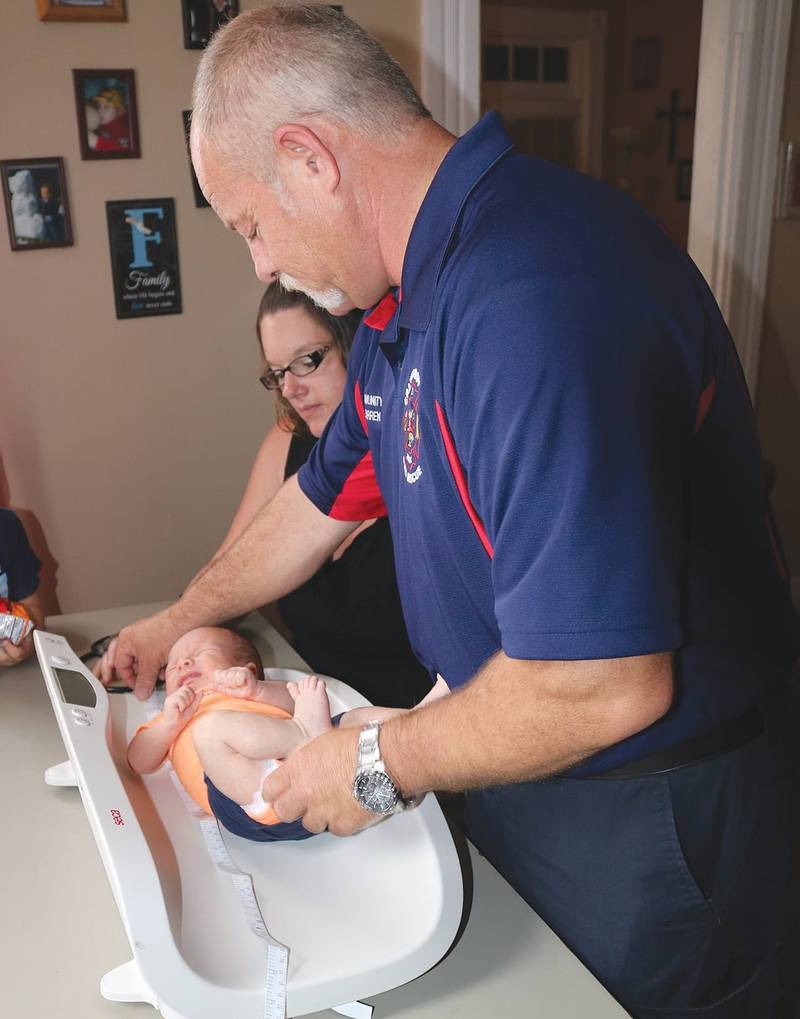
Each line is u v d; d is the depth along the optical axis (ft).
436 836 3.11
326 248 3.05
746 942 3.65
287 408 5.73
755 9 8.61
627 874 3.26
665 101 16.63
